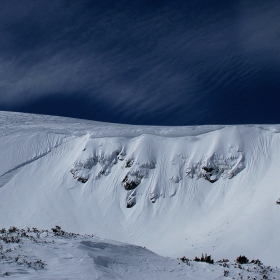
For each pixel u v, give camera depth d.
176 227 46.97
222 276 14.22
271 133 55.81
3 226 51.31
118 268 13.16
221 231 40.66
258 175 50.09
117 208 53.12
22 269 10.80
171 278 13.10
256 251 34.81
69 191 57.06
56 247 14.04
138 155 58.47
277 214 39.09
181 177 54.69
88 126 79.12
